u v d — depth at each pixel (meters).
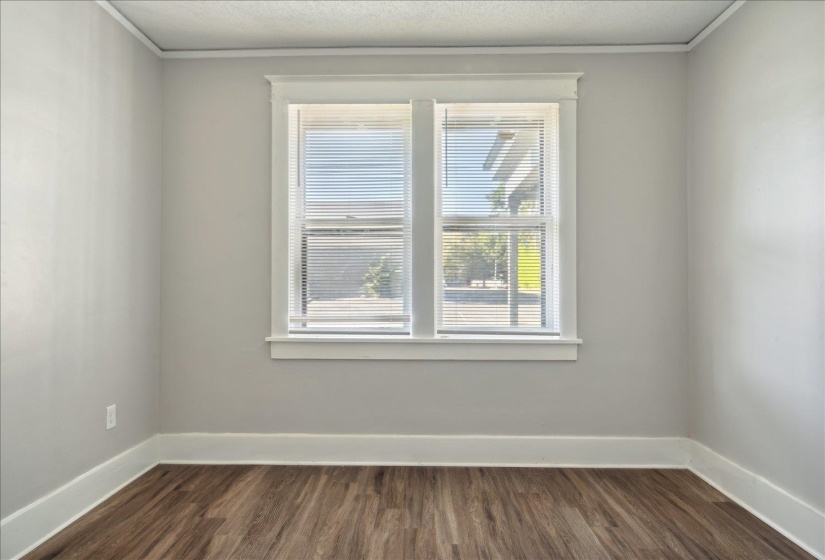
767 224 1.96
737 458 2.14
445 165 2.57
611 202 2.54
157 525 1.89
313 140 2.59
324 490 2.21
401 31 2.41
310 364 2.56
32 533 1.73
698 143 2.44
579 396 2.53
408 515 1.97
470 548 1.74
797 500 1.80
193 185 2.57
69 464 1.93
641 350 2.53
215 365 2.56
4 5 1.62
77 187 1.97
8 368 1.65
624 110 2.54
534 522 1.92
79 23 1.98
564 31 2.41
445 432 2.54
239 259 2.57
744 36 2.10
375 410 2.55
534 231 2.56
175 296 2.57
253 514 1.98
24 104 1.71
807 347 1.77
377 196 2.58
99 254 2.11
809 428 1.76
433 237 2.54
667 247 2.53
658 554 1.71
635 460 2.51
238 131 2.57
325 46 2.55
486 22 2.32
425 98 2.54
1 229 1.62
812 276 1.75
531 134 2.56
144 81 2.43
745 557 1.69
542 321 2.56
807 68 1.77
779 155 1.90
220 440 2.55
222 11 2.23
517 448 2.52
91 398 2.06
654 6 2.18
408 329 2.57
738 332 2.13
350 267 2.59
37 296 1.77
